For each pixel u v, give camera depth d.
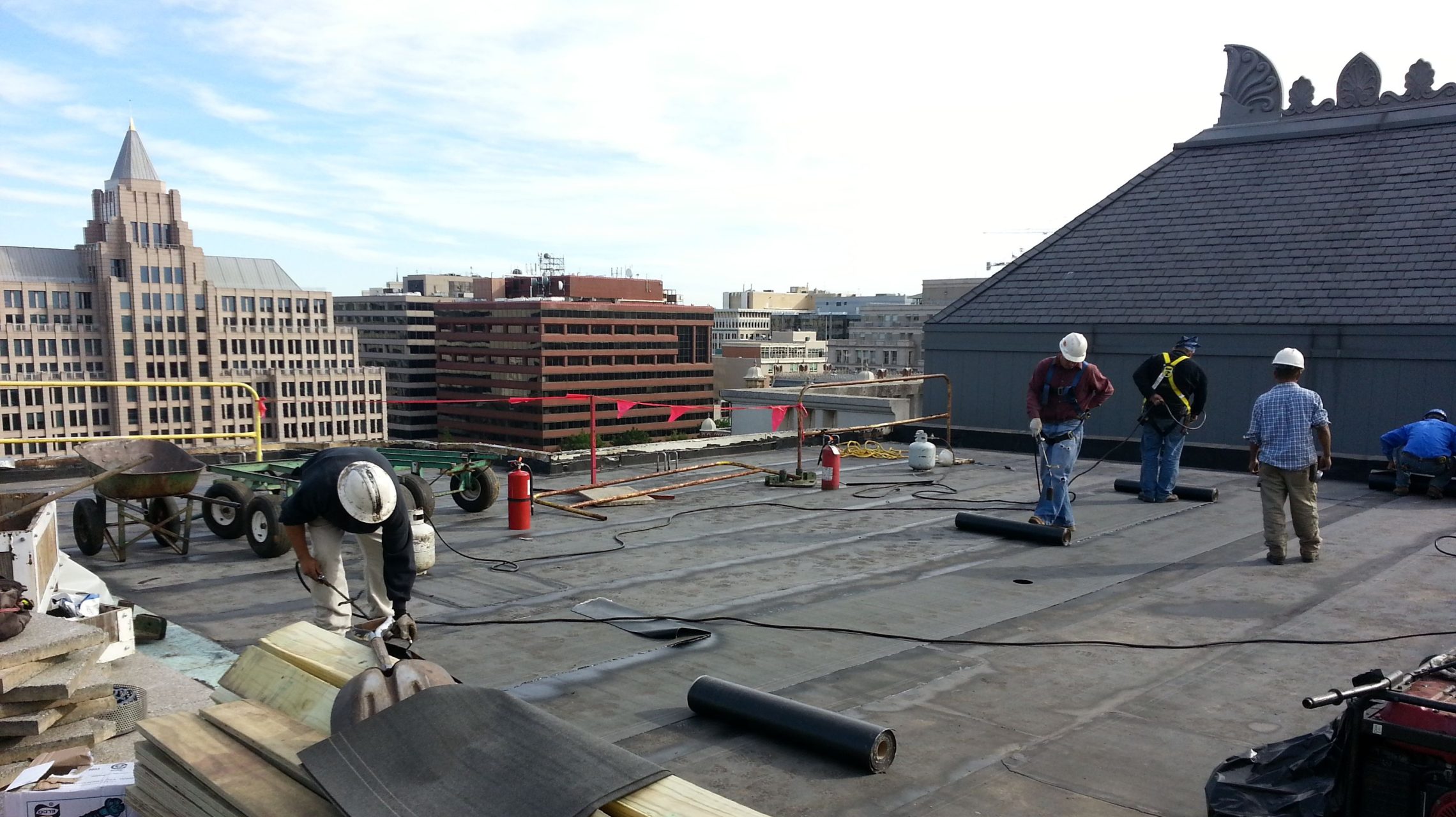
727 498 12.28
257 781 3.29
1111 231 19.50
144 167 153.75
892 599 7.41
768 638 6.40
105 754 4.56
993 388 18.84
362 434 170.00
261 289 159.50
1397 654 6.03
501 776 2.97
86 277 148.62
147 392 150.88
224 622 6.82
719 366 194.88
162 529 8.88
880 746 4.38
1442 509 11.35
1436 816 3.14
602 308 158.75
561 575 8.16
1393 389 14.58
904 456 16.20
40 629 4.67
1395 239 15.85
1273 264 16.69
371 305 194.88
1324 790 3.45
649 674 5.68
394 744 3.13
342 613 6.05
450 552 9.04
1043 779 4.29
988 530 9.90
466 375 168.38
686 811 2.77
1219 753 4.55
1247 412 15.96
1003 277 19.89
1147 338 16.83
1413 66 17.88
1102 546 9.37
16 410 140.75
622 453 15.16
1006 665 5.85
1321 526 10.38
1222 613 7.00
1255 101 19.89
